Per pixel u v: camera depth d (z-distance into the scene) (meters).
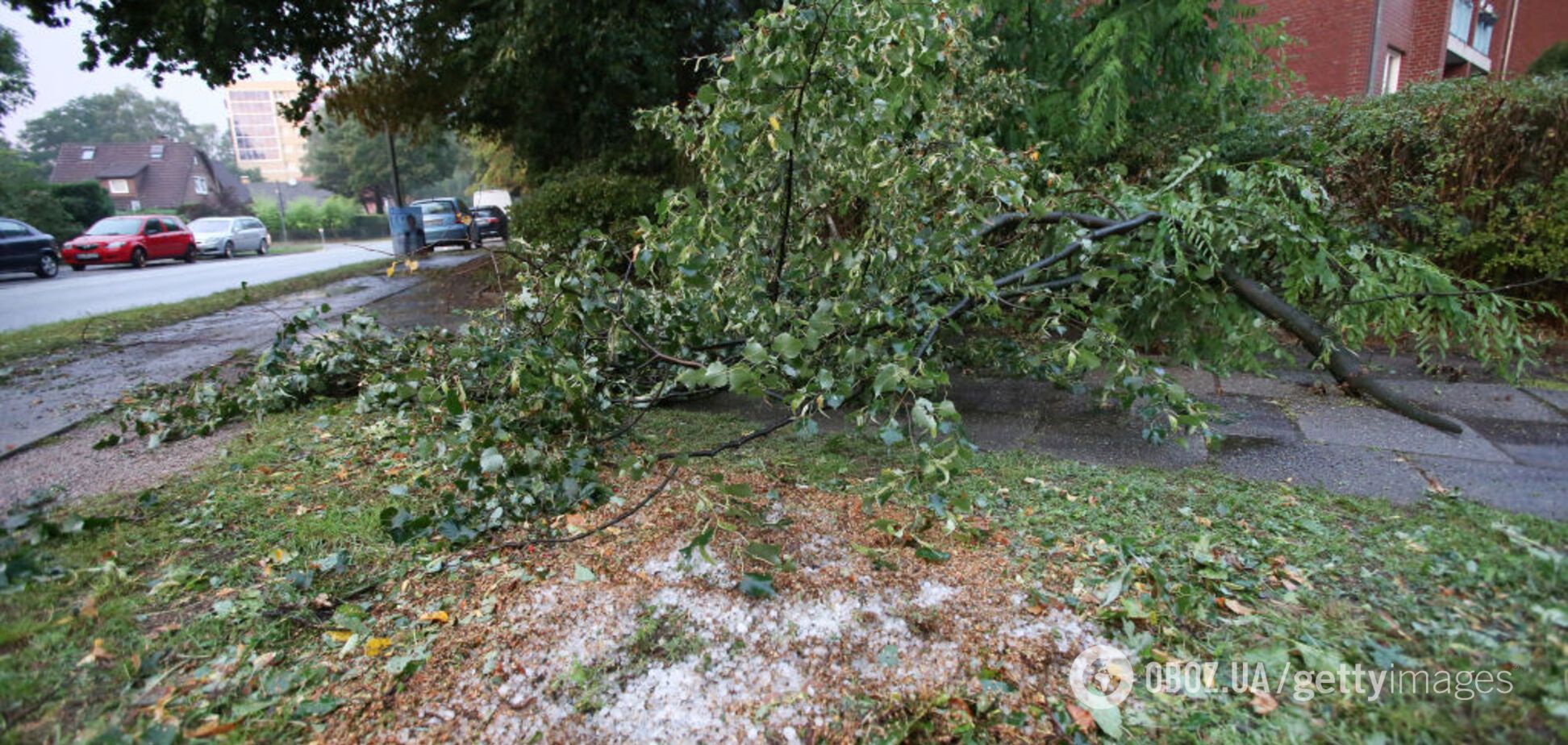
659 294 3.97
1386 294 3.68
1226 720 1.74
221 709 1.81
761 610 2.21
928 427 2.62
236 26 8.41
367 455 3.54
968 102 5.32
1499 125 5.24
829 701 1.85
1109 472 3.20
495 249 3.97
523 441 2.89
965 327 4.46
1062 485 3.07
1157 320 4.16
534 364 3.00
